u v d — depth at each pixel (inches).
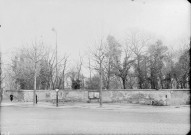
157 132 594.9
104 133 580.7
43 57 2780.5
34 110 1381.6
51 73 2785.4
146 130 628.1
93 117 980.6
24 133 583.8
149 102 1815.9
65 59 2847.0
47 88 2824.8
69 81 2930.6
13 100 2325.3
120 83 2837.1
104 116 1027.3
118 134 566.6
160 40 2551.7
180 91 1742.1
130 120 870.4
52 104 1881.2
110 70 2632.9
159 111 1311.5
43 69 2792.8
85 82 2913.4
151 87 2493.8
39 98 2219.5
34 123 778.8
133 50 2620.6
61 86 2886.3
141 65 2576.3
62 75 2876.5
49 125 723.4
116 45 2635.3
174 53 2472.9
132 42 2625.5
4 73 2886.3
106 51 2645.2
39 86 2815.0
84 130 625.0
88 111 1309.1
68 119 903.1
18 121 832.3
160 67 2477.9
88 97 2049.7
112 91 1969.7
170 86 2432.3
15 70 2854.3
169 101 1753.2
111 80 2829.7
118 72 2610.7
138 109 1453.0
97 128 662.5
